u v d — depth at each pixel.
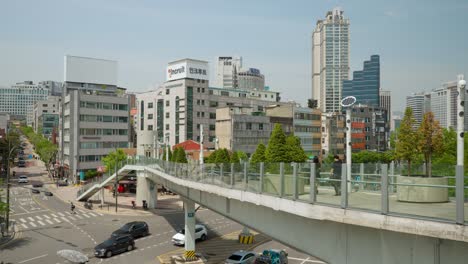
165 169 45.34
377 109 134.50
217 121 92.50
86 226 54.00
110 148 108.31
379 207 12.23
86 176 98.88
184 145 89.12
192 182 31.56
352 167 13.87
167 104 109.19
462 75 12.03
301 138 101.44
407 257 11.73
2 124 175.12
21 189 91.19
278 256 36.50
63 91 118.94
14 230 50.78
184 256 39.03
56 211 65.50
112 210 66.62
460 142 11.98
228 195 23.45
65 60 118.00
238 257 36.03
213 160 55.72
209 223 57.91
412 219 11.07
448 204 10.76
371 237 12.93
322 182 14.73
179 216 62.28
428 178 11.40
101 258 38.72
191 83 105.25
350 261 13.75
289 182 16.89
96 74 122.38
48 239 46.28
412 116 38.06
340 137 115.62
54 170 121.00
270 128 94.50
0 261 37.12
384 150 130.12
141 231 48.44
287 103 128.12
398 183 11.79
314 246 15.77
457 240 10.25
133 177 90.31
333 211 13.77
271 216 19.39
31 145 194.25
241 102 114.94
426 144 36.91
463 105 12.05
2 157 110.56
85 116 103.88
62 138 118.44
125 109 111.44
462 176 10.18
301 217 16.70
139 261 37.78
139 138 79.06
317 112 106.12
